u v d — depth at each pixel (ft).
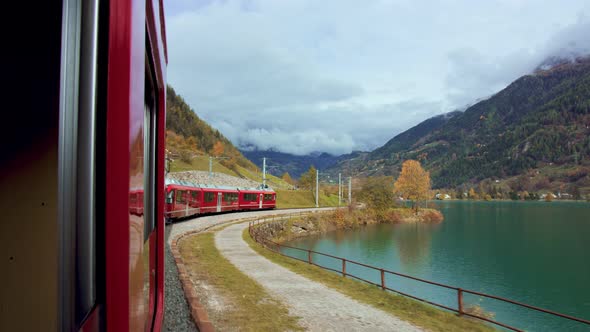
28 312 4.31
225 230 106.63
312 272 54.80
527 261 158.61
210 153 492.54
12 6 4.52
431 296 95.30
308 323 32.53
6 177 4.39
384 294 44.52
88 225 4.45
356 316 35.81
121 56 4.81
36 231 4.37
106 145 4.65
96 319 4.48
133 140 5.04
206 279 46.03
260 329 29.94
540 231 262.06
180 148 414.41
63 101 4.33
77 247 4.39
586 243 207.51
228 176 338.95
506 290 115.03
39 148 4.47
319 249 156.15
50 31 4.57
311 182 415.85
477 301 97.81
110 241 4.60
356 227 239.50
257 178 473.26
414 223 287.69
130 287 4.79
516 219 355.36
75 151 4.45
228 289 42.01
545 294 111.96
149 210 11.10
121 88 4.77
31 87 4.50
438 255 161.89
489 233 246.88
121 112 4.74
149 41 8.21
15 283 4.31
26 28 4.55
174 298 34.47
